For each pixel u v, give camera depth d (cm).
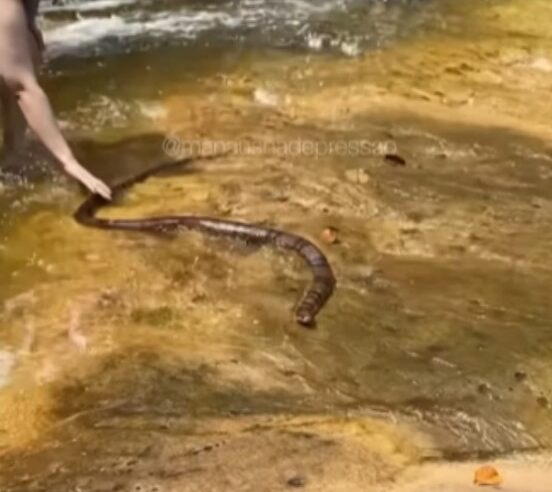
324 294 353
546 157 454
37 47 436
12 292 361
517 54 564
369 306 350
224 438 293
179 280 366
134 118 489
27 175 430
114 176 436
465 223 400
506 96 515
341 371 321
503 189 425
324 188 424
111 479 278
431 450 288
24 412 306
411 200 416
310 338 336
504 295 356
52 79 529
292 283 363
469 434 295
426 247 384
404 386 315
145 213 407
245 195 419
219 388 314
